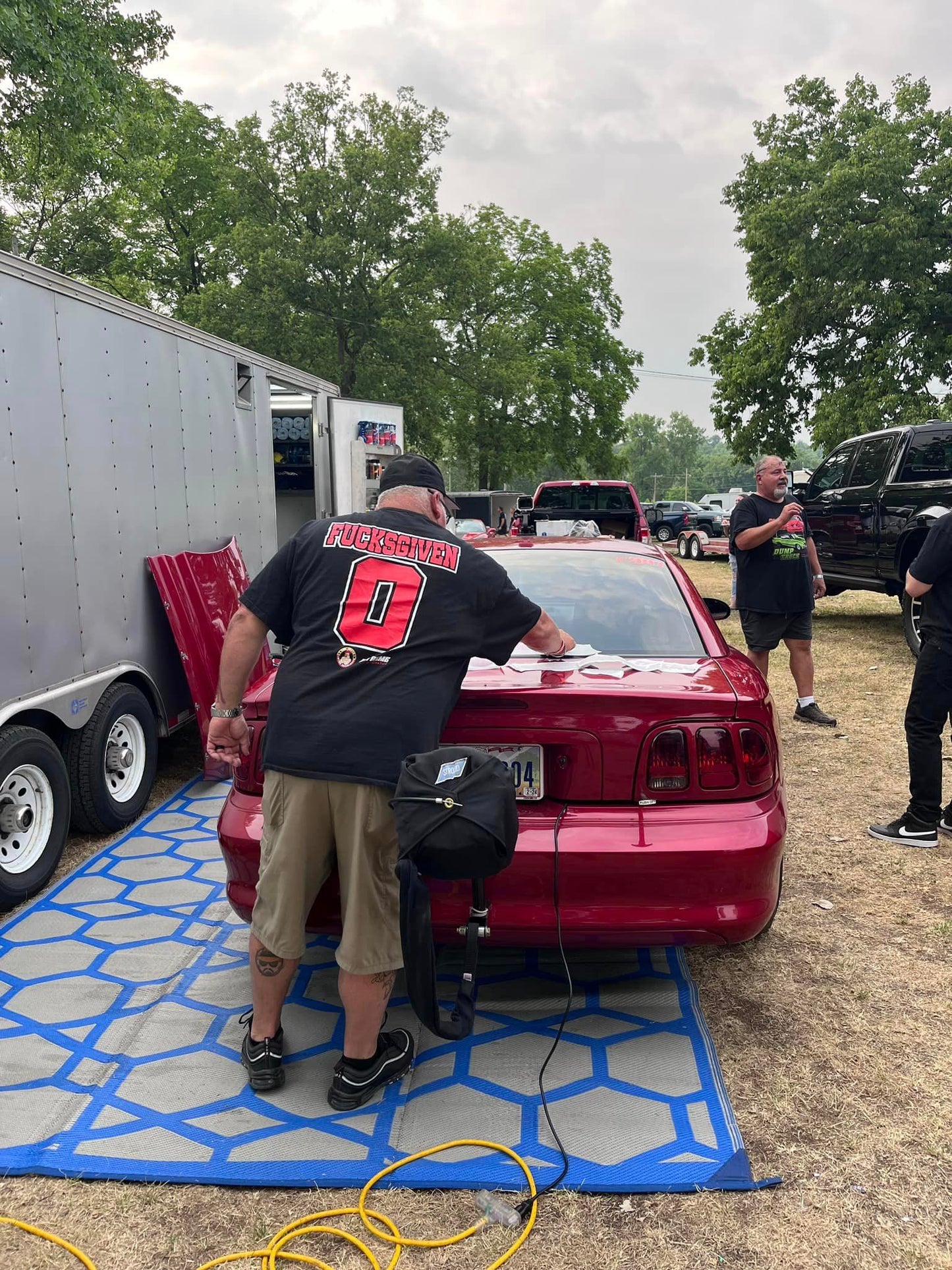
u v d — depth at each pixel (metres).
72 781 4.38
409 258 32.91
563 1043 2.86
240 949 3.45
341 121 32.75
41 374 4.08
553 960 3.41
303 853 2.43
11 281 3.86
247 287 32.28
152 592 5.20
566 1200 2.20
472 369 36.53
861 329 25.09
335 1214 2.17
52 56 14.99
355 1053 2.52
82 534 4.43
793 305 25.03
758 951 3.45
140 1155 2.34
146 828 4.77
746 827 2.65
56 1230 2.12
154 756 5.09
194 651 5.26
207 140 34.47
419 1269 2.02
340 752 2.32
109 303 4.73
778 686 7.79
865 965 3.33
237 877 2.82
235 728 2.72
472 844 2.14
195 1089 2.62
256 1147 2.37
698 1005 3.07
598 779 2.69
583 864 2.59
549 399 40.91
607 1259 2.04
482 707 2.69
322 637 2.41
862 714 6.82
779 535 6.19
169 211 33.66
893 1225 2.12
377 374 33.16
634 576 3.79
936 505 7.98
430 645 2.42
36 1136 2.41
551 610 3.55
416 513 2.60
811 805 4.97
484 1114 2.50
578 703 2.66
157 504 5.30
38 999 3.09
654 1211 2.17
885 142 23.52
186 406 5.75
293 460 11.73
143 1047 2.82
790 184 25.30
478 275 34.62
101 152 21.14
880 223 23.30
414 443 36.53
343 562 2.46
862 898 3.86
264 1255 2.06
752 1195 2.22
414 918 2.20
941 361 23.62
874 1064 2.75
